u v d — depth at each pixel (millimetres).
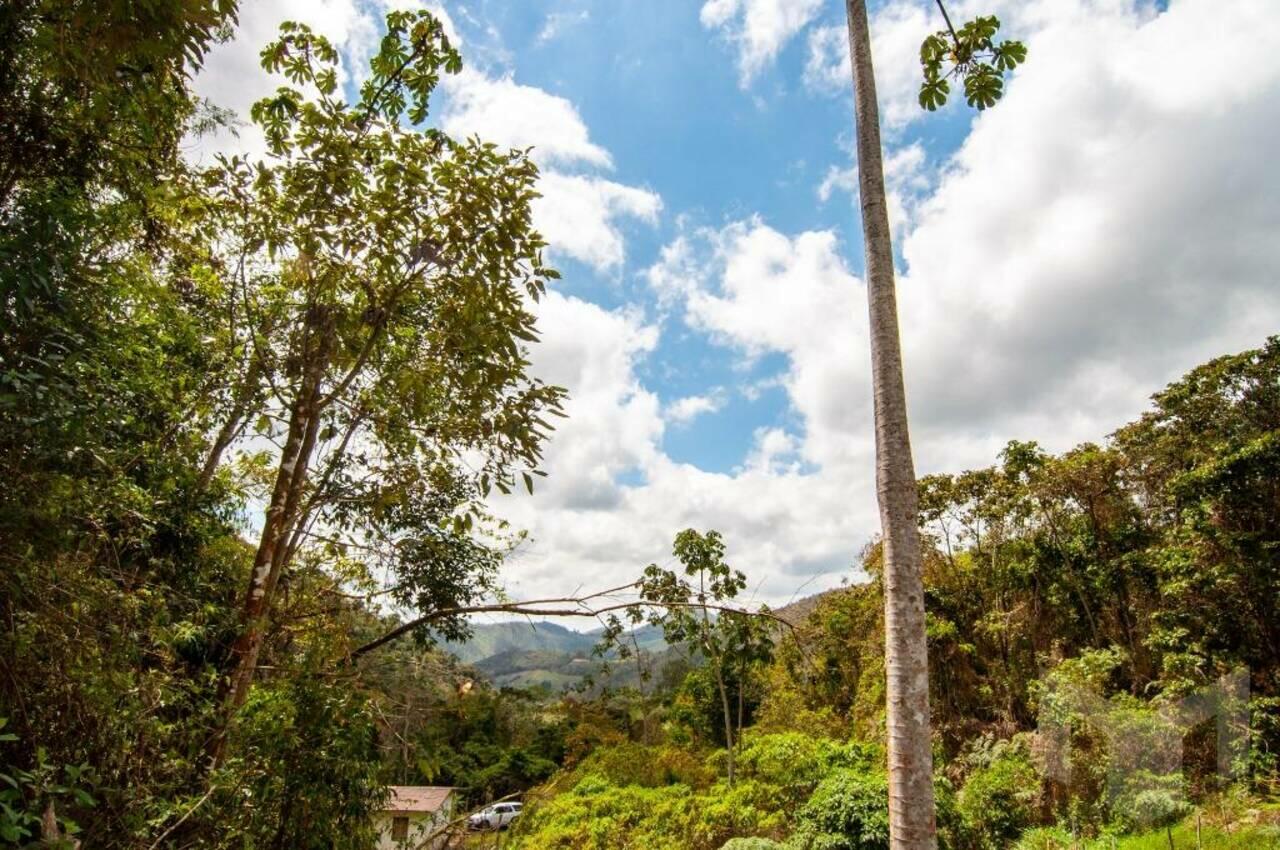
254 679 5152
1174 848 8547
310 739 4301
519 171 4762
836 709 21516
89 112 3248
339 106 4578
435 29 4805
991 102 5867
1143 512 15789
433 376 4969
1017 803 11852
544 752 31984
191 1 2748
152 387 4297
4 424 2777
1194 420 14289
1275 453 11570
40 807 2689
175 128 4410
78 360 3090
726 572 16531
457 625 7191
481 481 5262
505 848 11008
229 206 4840
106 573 3877
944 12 5539
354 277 5109
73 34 2762
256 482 7070
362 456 6172
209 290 5535
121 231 4043
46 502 3137
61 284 3035
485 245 4684
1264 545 11391
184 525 5387
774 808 14125
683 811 14914
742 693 23047
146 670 4078
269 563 4918
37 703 3205
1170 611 12844
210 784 3797
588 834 15469
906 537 4004
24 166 3266
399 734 5105
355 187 4742
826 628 21016
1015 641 16953
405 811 5441
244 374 5527
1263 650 11492
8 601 3098
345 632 5355
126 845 3381
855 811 11102
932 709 17344
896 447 4152
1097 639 15219
